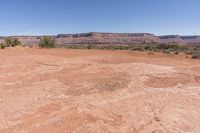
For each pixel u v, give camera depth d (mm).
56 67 15289
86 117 7020
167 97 8836
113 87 10047
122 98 8680
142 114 7203
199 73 13352
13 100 8578
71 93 9391
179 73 13125
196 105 8031
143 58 21422
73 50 31859
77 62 17375
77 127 6391
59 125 6527
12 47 39469
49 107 7859
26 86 10523
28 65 16047
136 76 11961
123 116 7062
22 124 6602
